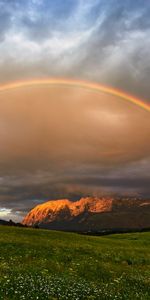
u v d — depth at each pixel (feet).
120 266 147.64
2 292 65.82
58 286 80.84
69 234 230.68
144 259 169.17
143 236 296.51
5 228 220.84
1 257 135.64
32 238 189.37
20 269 115.24
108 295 80.84
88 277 121.08
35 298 65.51
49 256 147.23
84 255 157.89
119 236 302.66
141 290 102.58
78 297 73.00
